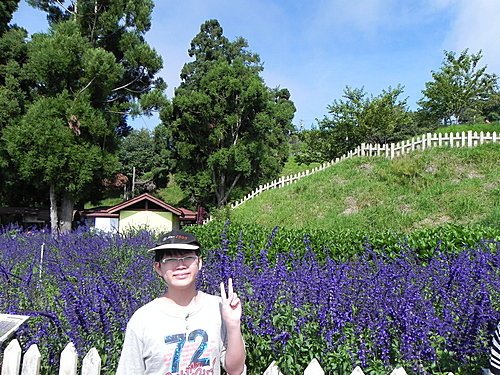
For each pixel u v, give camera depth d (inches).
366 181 824.9
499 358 120.5
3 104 1086.4
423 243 366.3
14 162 1119.0
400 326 158.6
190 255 103.8
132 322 102.6
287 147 1620.3
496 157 771.4
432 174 771.4
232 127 1344.7
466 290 201.9
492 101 1480.1
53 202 1117.7
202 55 1716.3
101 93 1184.8
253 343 166.9
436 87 1424.7
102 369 154.0
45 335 165.6
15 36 1208.2
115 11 1258.6
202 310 105.6
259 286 189.6
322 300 174.9
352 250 408.2
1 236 620.7
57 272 334.0
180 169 1438.2
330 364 151.3
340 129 1306.6
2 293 231.6
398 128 1333.7
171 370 99.8
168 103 1216.2
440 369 155.6
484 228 410.3
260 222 819.4
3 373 137.3
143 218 1040.8
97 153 1104.2
